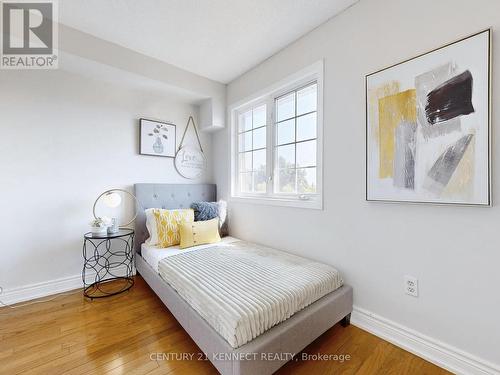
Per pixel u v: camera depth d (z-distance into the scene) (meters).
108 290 2.21
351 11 1.67
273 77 2.30
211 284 1.42
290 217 2.16
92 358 1.35
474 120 1.15
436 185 1.27
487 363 1.16
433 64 1.28
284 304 1.26
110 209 2.44
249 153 2.75
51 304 1.95
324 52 1.85
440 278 1.31
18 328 1.62
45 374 1.24
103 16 1.78
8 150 1.95
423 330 1.37
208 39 2.06
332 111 1.80
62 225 2.18
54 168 2.14
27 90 2.02
